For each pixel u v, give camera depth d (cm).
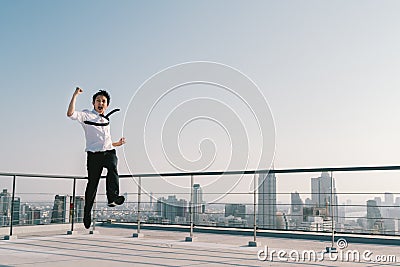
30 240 555
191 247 486
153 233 653
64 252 442
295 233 579
